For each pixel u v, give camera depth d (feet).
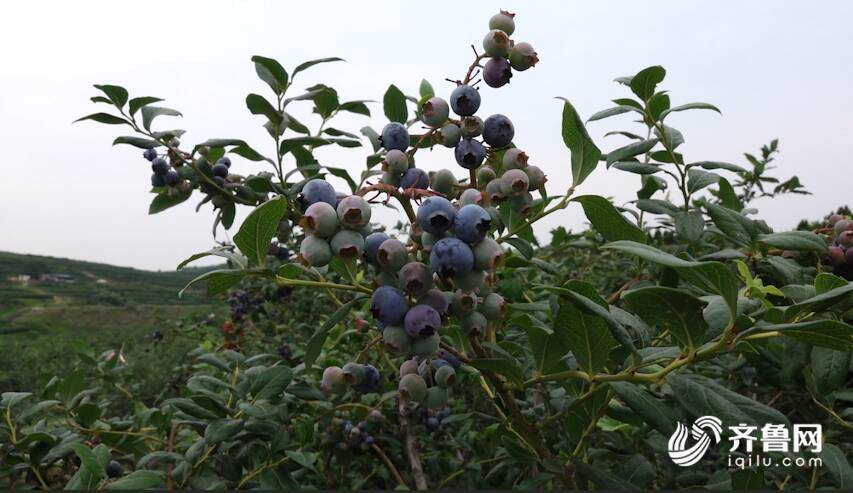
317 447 10.49
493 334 6.83
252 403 7.44
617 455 8.18
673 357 5.16
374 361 12.38
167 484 7.38
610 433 8.45
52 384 9.54
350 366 6.50
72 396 9.79
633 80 7.57
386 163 5.70
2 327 111.75
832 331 4.19
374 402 10.41
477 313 5.24
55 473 8.68
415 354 4.83
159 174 9.05
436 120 5.86
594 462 8.11
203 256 5.21
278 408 7.53
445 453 11.64
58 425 9.71
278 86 8.89
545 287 4.71
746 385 8.52
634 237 5.67
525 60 5.82
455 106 5.74
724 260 8.69
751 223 7.12
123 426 9.82
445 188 5.85
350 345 12.33
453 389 12.84
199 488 7.75
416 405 9.84
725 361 8.55
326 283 5.16
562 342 5.39
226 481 8.00
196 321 24.95
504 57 5.90
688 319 4.64
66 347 33.86
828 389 5.75
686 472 8.11
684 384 5.13
